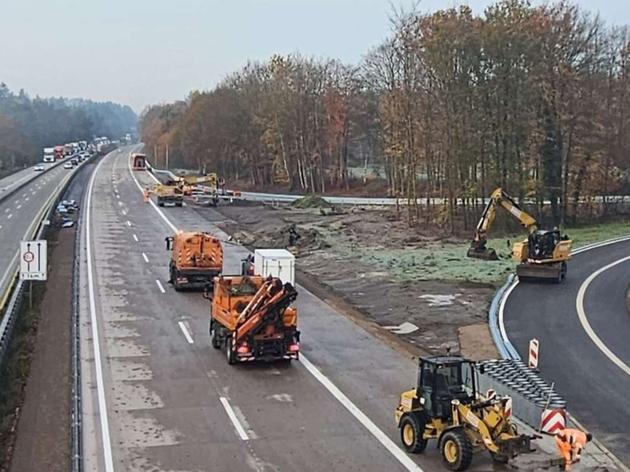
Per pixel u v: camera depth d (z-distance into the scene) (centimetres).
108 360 2725
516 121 6178
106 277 4328
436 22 6284
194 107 14162
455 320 3309
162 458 1873
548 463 1797
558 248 4038
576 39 6334
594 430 2056
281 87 11225
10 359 2731
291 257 3891
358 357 2783
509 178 6306
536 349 2486
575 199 6575
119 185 11112
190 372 2589
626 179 7356
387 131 7831
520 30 6044
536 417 1989
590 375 2533
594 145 6550
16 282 4069
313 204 8281
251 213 7819
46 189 10419
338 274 4488
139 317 3384
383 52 9088
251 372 2592
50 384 2484
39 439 2027
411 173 6938
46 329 3195
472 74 6169
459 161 6278
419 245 5647
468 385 1852
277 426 2088
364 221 7038
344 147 11138
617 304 3562
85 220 7031
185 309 3556
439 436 1836
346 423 2109
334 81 11406
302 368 2642
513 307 3494
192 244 3944
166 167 17312
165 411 2208
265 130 11588
